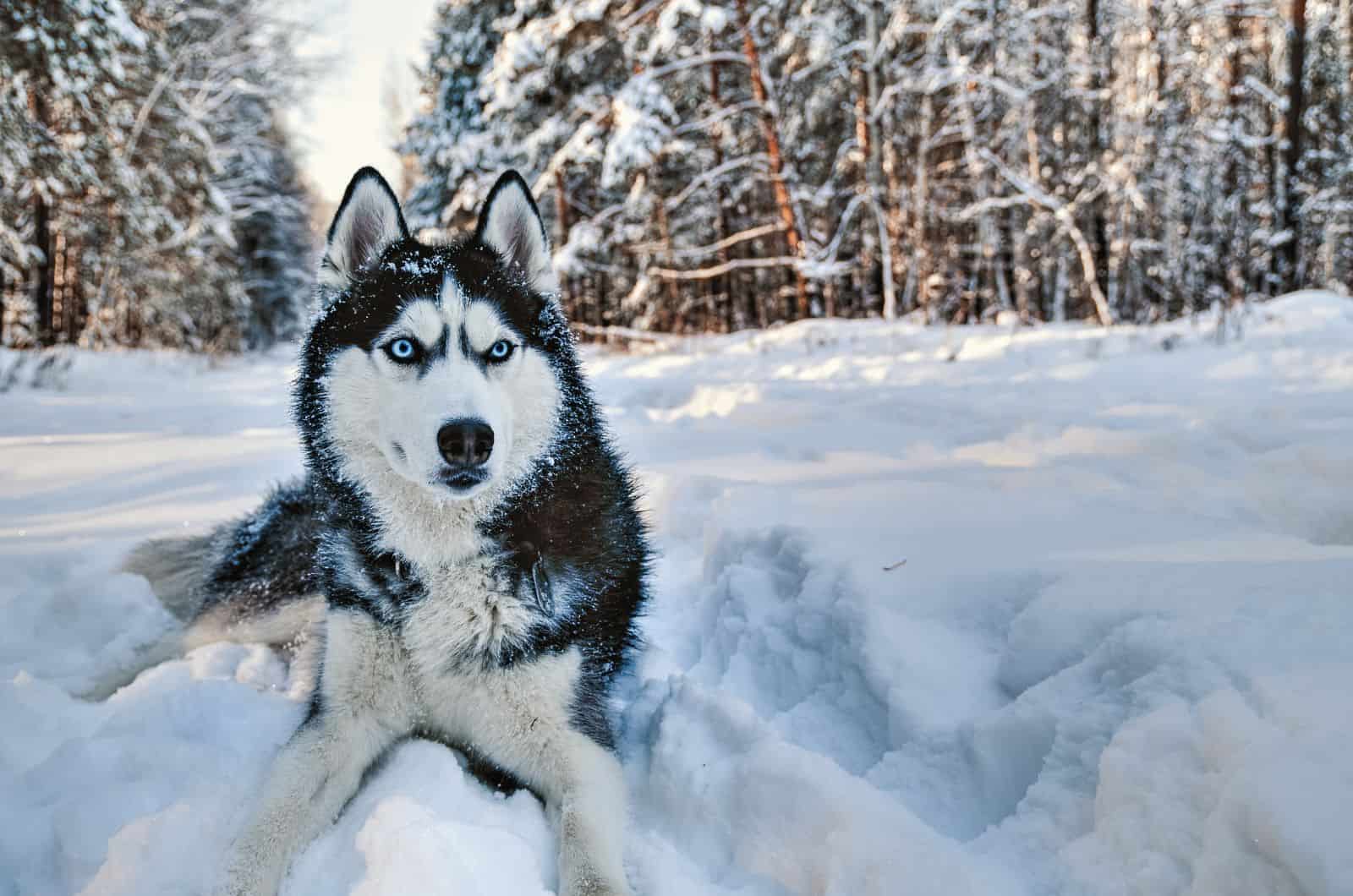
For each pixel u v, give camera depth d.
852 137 19.31
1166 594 2.32
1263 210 17.94
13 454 6.41
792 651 2.94
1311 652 1.83
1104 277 18.28
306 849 2.03
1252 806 1.48
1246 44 19.05
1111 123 17.45
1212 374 7.27
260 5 23.83
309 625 3.15
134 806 2.13
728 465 5.27
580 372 2.80
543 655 2.35
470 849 1.82
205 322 25.81
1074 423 5.42
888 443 5.46
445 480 2.20
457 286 2.49
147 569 3.88
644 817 2.30
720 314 21.59
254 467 5.94
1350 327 8.84
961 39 16.06
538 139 18.92
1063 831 1.81
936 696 2.41
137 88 17.98
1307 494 3.41
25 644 3.34
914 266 16.97
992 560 3.00
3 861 2.03
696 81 18.97
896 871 1.74
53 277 18.98
